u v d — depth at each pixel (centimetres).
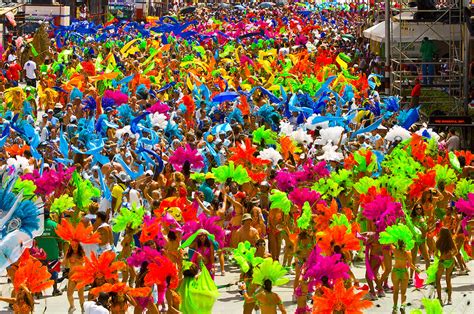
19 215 2273
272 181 2989
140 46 7356
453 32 5853
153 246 2203
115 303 1975
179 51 7131
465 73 5169
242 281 2209
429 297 2461
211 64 5569
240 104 4278
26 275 2066
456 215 2805
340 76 4850
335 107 4469
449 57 5653
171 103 4678
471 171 3231
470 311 2427
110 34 8875
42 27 7081
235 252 2169
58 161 3288
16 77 6156
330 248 2223
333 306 1917
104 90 5044
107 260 2030
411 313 1741
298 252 2455
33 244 2469
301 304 2203
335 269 2119
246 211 2720
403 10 6072
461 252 2830
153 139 3566
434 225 2705
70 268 2325
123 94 4419
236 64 6169
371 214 2495
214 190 2898
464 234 2752
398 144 3459
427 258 2678
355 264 2883
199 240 2408
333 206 2434
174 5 15138
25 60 7019
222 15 12462
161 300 2120
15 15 9288
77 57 6762
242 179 2822
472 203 2727
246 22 10500
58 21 9638
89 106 4316
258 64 5747
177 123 4031
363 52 7500
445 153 3475
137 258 2138
